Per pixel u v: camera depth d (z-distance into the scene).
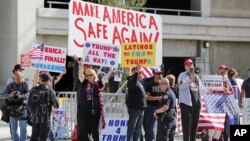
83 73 19.23
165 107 19.31
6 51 41.50
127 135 20.72
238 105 23.48
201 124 22.25
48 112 18.88
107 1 33.81
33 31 42.19
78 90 18.42
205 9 49.91
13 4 41.47
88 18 21.56
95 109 18.12
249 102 20.27
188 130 20.61
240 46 51.66
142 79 22.36
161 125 19.48
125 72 28.73
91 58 20.17
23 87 20.39
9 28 41.56
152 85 21.34
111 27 22.36
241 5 51.34
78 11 21.25
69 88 47.41
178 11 48.97
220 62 50.66
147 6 52.47
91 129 18.28
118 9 22.58
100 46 20.31
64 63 21.92
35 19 42.41
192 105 20.59
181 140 24.91
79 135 18.25
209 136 22.52
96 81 18.36
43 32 42.94
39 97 18.61
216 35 49.78
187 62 20.69
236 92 24.38
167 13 52.44
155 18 23.50
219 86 22.59
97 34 21.84
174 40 48.78
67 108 23.34
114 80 28.03
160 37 23.59
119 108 22.30
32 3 42.19
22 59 21.75
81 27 21.33
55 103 19.02
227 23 50.03
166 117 19.44
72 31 21.08
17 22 41.38
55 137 22.92
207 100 22.47
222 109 22.61
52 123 23.08
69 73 47.09
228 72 24.59
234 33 50.59
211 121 22.33
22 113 20.14
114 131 21.80
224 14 50.59
